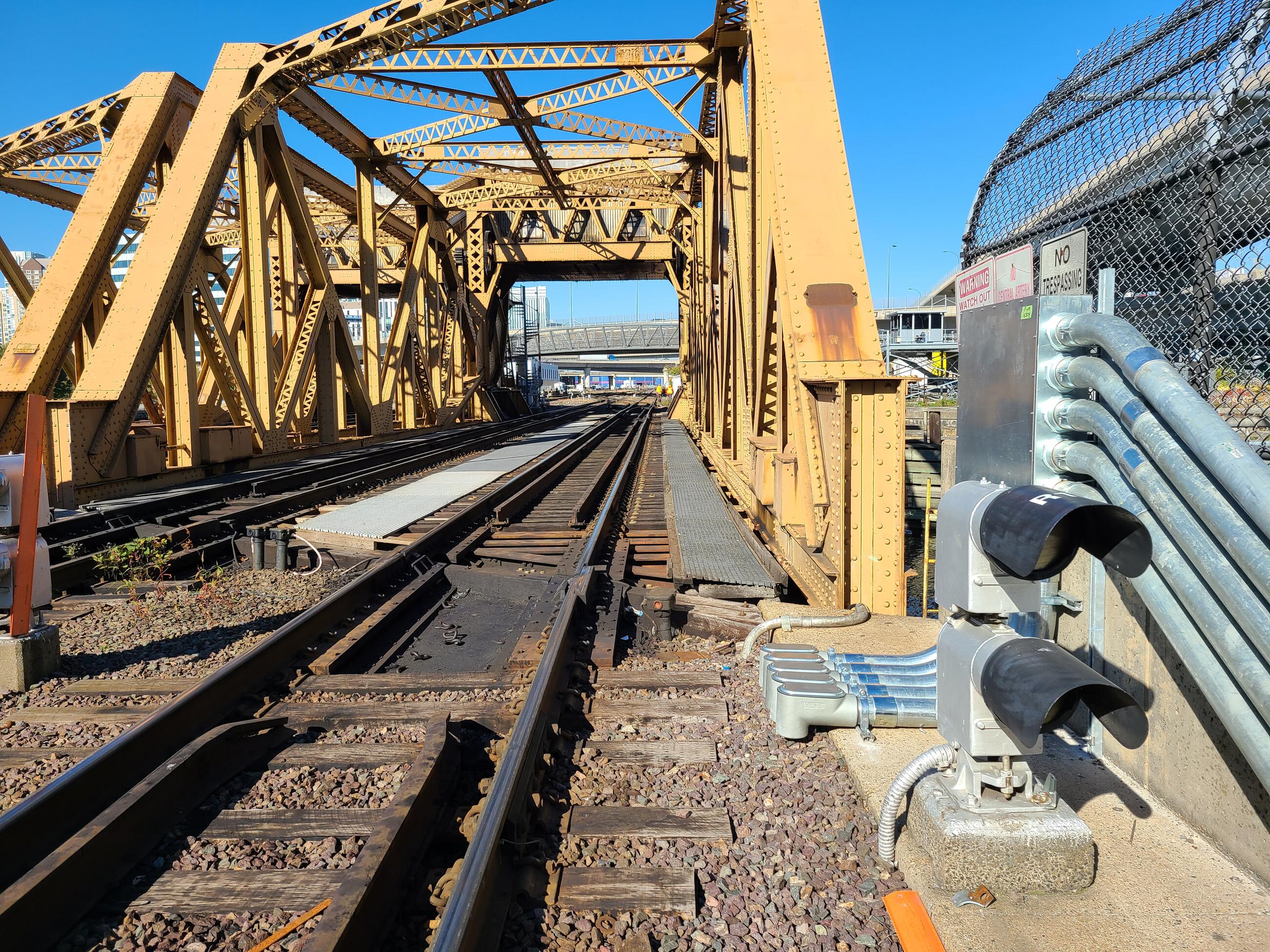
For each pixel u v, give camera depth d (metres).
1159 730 3.06
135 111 15.59
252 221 16.64
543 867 2.90
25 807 2.98
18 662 5.01
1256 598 2.16
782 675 4.12
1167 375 2.44
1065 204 4.36
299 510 11.62
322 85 17.03
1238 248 3.59
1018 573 2.32
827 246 6.97
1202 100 3.55
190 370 14.42
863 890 2.79
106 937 2.68
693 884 2.80
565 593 6.66
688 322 34.03
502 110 18.81
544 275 44.75
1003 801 2.69
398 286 41.06
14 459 5.16
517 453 22.36
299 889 2.88
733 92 14.02
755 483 9.72
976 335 3.84
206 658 5.66
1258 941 2.32
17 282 18.08
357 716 4.41
